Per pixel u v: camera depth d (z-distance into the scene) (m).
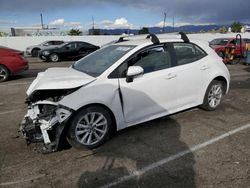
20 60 9.50
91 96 3.51
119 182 2.92
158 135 4.12
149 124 4.57
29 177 3.02
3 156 3.50
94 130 3.68
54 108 3.51
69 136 3.50
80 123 3.54
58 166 3.25
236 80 8.84
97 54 4.71
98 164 3.29
